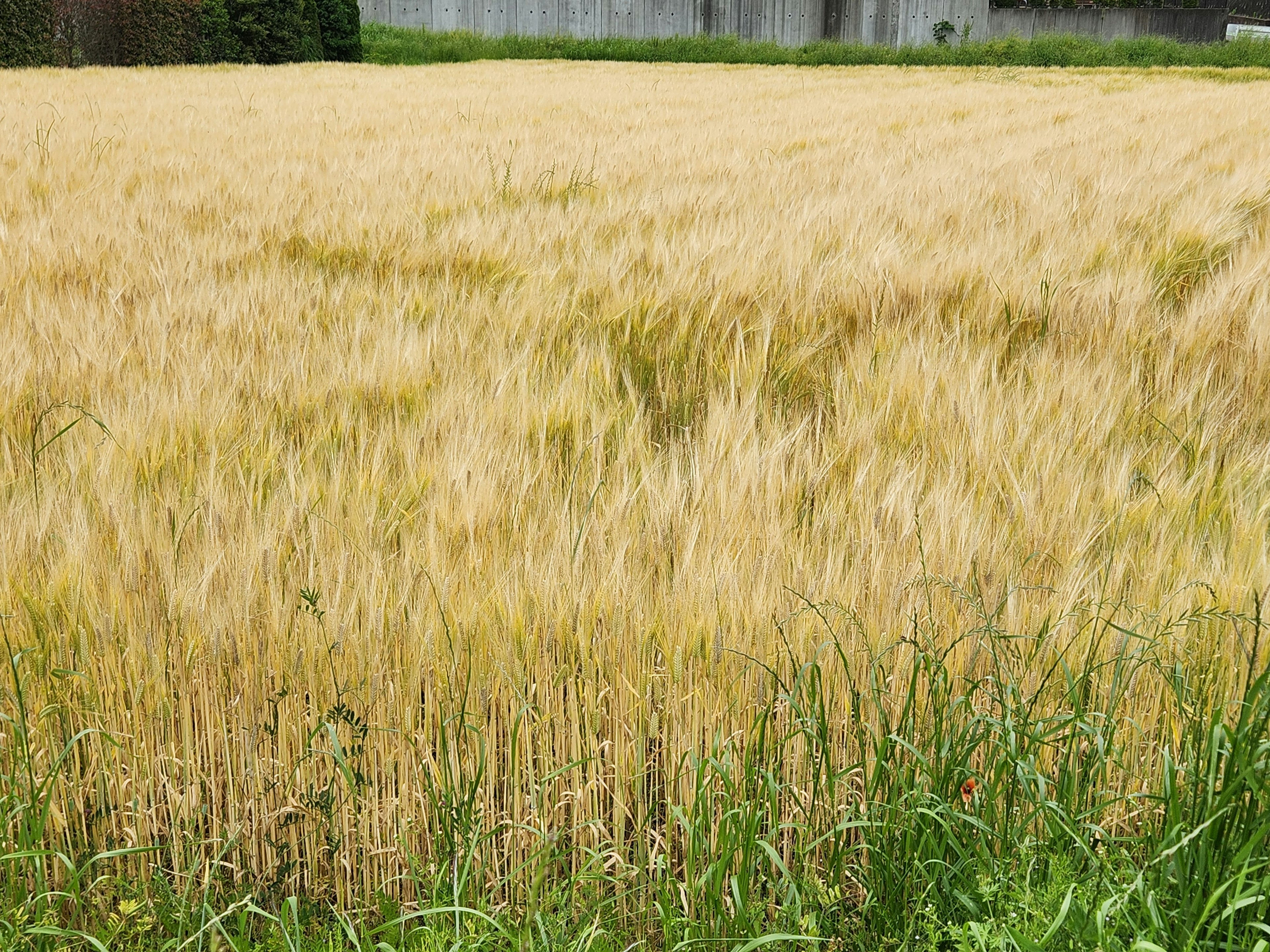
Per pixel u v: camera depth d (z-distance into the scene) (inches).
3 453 123.1
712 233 229.8
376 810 88.4
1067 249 219.9
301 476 115.6
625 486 106.7
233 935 83.5
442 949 74.9
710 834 85.5
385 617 90.4
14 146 389.1
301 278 198.1
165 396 132.4
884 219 244.2
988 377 152.3
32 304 177.8
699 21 1521.9
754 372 155.7
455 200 282.7
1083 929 72.7
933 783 81.9
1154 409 139.2
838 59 1427.2
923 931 79.5
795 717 88.0
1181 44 1401.3
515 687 88.9
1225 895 72.4
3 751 88.9
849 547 103.9
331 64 1083.9
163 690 89.6
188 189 293.4
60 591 93.3
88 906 87.7
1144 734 90.9
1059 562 100.8
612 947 81.9
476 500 105.8
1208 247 224.2
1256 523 105.6
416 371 147.4
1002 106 690.2
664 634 91.6
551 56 1440.7
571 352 163.8
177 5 1017.5
